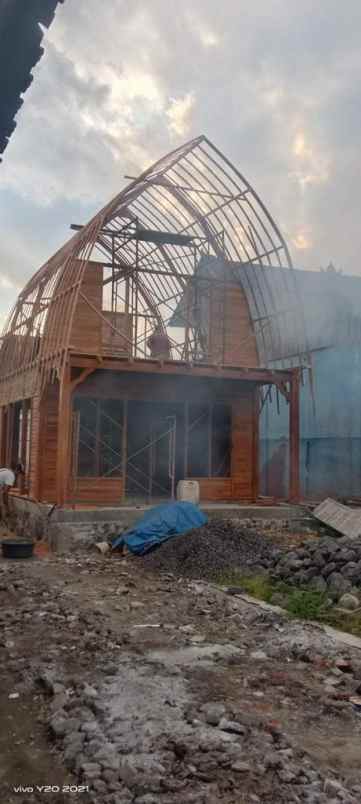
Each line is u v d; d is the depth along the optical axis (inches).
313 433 901.8
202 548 474.9
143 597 386.0
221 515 639.1
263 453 1008.2
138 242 738.2
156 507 585.3
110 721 203.8
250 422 749.9
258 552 483.5
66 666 259.3
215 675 250.8
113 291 770.2
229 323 755.4
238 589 399.9
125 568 482.0
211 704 217.3
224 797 162.4
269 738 194.4
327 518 623.5
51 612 345.1
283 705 223.6
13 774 177.2
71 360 600.1
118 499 669.9
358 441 823.7
